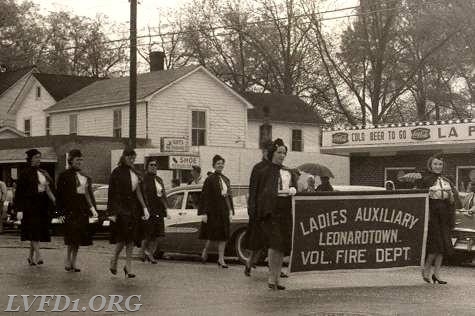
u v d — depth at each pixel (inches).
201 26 2294.5
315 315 364.2
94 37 2869.1
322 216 489.7
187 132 1585.9
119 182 512.7
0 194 1018.7
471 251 666.8
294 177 473.1
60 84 1934.1
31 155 577.6
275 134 1904.5
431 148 1171.9
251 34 2194.9
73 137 1401.3
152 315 365.7
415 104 2354.8
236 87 2349.9
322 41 1889.8
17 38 2667.3
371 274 560.4
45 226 583.2
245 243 502.9
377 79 1793.8
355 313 371.6
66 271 545.6
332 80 1953.7
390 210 508.1
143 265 604.4
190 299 416.5
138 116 1546.5
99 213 917.8
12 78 2153.1
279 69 2222.0
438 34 1700.3
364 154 1289.4
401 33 1765.5
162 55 1893.5
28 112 1982.0
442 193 510.0
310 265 489.7
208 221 597.9
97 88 1749.5
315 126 1964.8
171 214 689.0
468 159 1144.2
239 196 700.0
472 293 454.6
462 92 2094.0
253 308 386.3
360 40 1804.9
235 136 1654.8
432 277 512.1
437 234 505.0
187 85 1589.6
